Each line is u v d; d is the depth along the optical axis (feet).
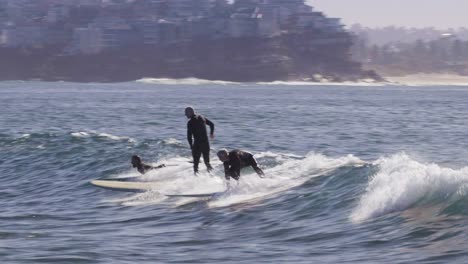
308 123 583.58
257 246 147.95
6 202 230.68
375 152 365.81
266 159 258.16
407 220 146.51
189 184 227.20
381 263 124.16
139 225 181.06
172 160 273.95
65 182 260.01
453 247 126.82
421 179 156.35
